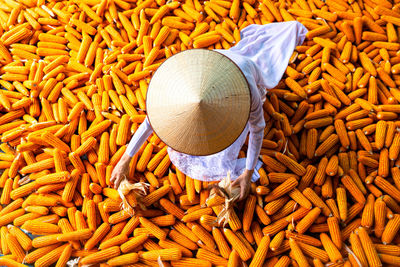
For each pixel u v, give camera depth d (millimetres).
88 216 2184
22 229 2238
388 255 2084
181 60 1457
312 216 2158
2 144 2502
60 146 2391
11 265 2059
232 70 1425
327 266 2076
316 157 2473
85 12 2959
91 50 2789
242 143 2201
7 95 2631
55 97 2627
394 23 2912
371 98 2615
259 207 2230
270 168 2334
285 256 2133
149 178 2309
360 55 2822
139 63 2779
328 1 3029
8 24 2926
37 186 2281
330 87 2623
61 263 2064
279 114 2463
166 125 1479
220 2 3000
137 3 3018
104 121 2480
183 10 3035
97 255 2066
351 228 2219
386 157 2387
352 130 2529
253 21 3006
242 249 2096
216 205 2133
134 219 2201
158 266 2094
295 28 2719
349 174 2373
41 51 2795
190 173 2252
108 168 2312
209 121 1412
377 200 2254
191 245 2174
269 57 2590
